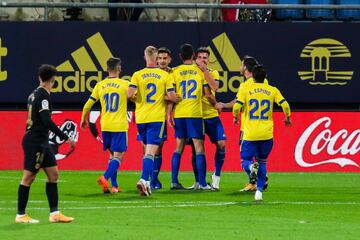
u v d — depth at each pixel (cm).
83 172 5991
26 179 3328
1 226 3262
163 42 6116
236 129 6088
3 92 6150
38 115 3284
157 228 3250
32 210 3797
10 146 6131
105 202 4159
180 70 4778
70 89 6147
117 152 4594
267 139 4219
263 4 6469
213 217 3597
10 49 6147
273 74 6141
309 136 6125
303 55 6147
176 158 4850
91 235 3053
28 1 6788
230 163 6097
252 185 4734
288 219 3556
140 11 6544
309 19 6900
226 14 6669
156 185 4897
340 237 3070
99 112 6106
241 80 6116
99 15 6725
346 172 6125
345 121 6138
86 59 6147
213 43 6116
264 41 6125
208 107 4819
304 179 5653
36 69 6156
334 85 6159
